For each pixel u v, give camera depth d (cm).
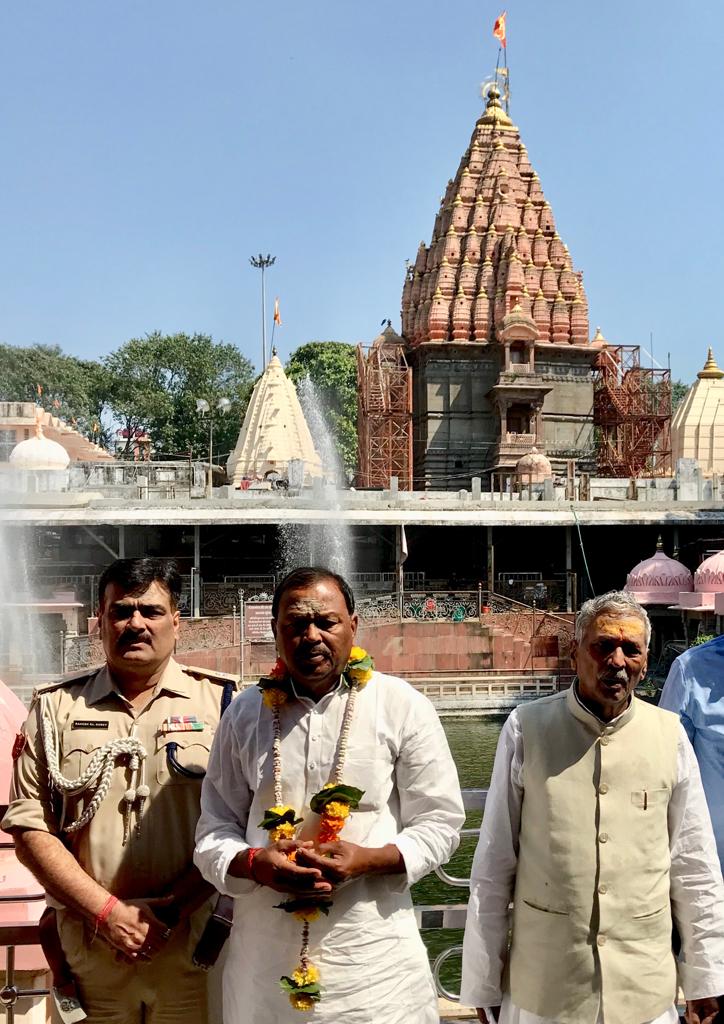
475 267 5122
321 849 357
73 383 7250
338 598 392
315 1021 363
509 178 5275
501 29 5472
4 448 5197
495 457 4844
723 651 473
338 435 6850
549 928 389
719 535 3944
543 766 400
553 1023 384
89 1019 412
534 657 3125
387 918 377
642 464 5484
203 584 3553
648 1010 379
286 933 373
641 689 2916
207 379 7588
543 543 4400
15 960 491
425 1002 385
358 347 5106
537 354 5034
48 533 4056
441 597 3328
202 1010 420
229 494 3638
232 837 385
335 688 394
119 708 432
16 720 504
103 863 413
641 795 393
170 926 402
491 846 413
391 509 3631
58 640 3095
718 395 5581
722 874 452
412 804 394
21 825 407
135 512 3434
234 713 405
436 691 2995
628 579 3394
